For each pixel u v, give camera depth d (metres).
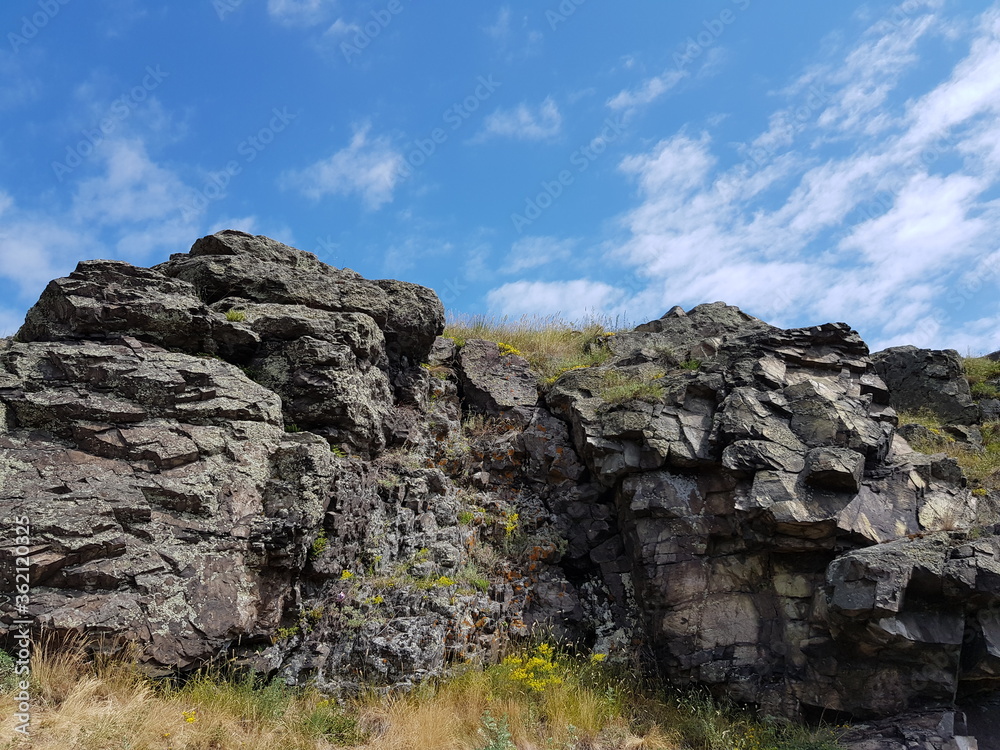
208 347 8.20
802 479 8.09
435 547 8.28
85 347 7.21
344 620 7.02
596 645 8.50
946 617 6.94
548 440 10.10
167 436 6.84
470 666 7.26
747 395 9.09
